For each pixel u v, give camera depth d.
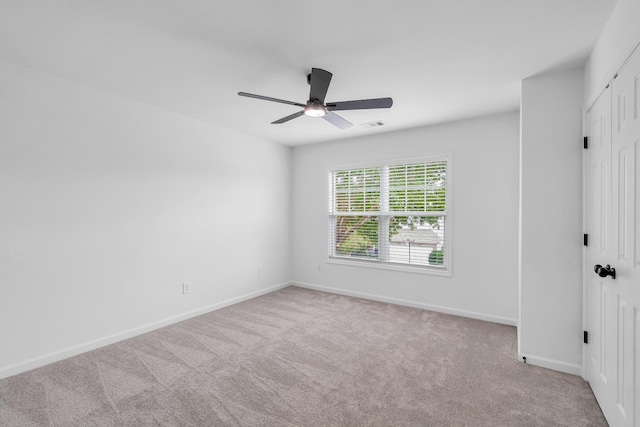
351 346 2.80
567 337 2.34
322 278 4.77
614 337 1.72
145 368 2.40
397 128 3.97
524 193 2.48
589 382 2.17
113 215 2.88
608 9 1.66
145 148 3.12
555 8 1.66
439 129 3.78
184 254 3.49
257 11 1.69
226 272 3.99
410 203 4.03
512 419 1.82
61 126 2.54
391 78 2.52
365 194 4.40
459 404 1.96
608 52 1.76
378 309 3.87
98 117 2.77
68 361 2.51
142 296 3.10
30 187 2.38
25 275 2.36
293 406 1.94
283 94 2.88
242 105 3.17
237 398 2.02
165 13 1.71
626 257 1.56
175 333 3.10
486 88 2.72
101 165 2.79
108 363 2.48
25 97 2.35
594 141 2.07
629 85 1.51
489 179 3.49
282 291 4.73
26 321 2.37
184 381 2.22
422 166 3.94
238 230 4.16
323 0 1.60
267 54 2.15
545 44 2.01
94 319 2.75
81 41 2.00
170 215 3.35
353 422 1.79
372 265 4.28
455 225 3.68
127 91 2.82
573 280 2.31
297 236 5.03
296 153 5.04
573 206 2.31
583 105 2.27
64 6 1.65
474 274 3.57
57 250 2.53
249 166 4.32
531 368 2.41
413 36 1.93
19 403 1.96
